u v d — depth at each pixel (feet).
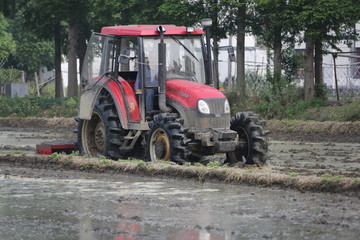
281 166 123.44
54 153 130.41
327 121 222.69
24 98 327.47
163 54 117.80
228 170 105.60
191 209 82.64
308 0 238.48
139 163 114.73
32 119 289.74
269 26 260.83
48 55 530.27
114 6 292.81
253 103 258.57
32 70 537.65
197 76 124.06
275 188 98.07
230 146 116.16
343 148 165.89
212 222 75.05
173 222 75.31
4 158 134.92
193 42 124.26
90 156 131.44
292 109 242.99
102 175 114.93
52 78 477.36
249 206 84.17
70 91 327.06
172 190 97.35
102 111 127.24
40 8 331.57
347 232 69.72
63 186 102.42
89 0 309.42
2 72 470.39
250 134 119.03
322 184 94.73
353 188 92.53
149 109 122.01
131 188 99.66
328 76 347.15
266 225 73.26
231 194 93.30
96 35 130.11
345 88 299.38
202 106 115.96
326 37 246.68
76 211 82.43
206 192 95.25
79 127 134.00
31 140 198.90
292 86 257.96
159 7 271.28
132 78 129.80
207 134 115.85
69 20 324.19
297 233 69.46
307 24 237.86
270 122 228.22
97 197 92.12
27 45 516.73
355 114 223.30
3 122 293.84
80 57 349.61
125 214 80.12
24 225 74.95
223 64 460.14
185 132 116.26
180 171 108.99
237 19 264.11
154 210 82.23
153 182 105.60
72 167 123.13
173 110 120.37
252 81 270.87
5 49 477.36
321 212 79.82
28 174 116.78
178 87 119.03
